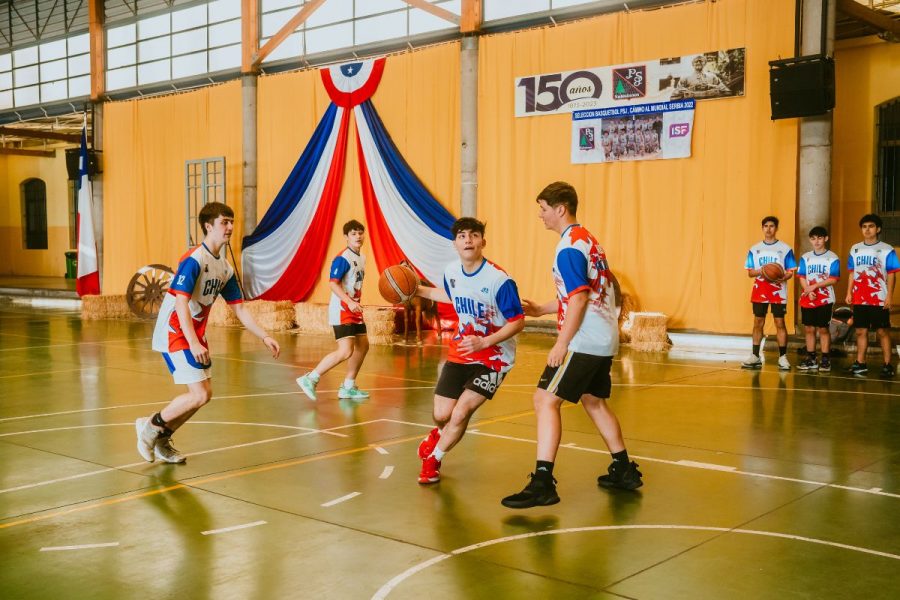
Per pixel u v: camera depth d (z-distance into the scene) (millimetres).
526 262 14008
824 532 4188
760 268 9875
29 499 4793
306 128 16656
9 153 28047
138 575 3650
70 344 12664
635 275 12961
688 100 12398
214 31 18328
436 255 14852
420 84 15062
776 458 5742
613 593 3424
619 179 13039
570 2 13641
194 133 18484
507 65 14023
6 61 23375
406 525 4309
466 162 14438
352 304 7812
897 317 13266
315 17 16750
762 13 11781
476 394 4895
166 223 19234
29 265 30562
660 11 12578
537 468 4559
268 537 4133
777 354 11242
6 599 3391
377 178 15570
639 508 4598
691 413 7309
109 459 5730
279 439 6344
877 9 13727
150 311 17328
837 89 15164
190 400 5434
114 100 20359
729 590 3453
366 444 6184
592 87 13188
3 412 7418
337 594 3438
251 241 17359
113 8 20328
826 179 11469
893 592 3426
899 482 5137
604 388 4863
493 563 3766
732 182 12156
